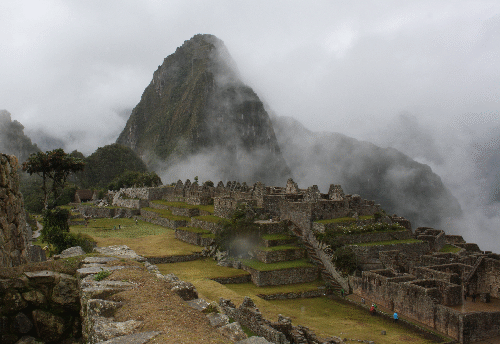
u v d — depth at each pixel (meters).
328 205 54.06
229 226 50.97
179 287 14.30
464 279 41.16
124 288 13.68
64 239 34.34
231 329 11.73
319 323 32.75
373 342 28.47
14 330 15.33
